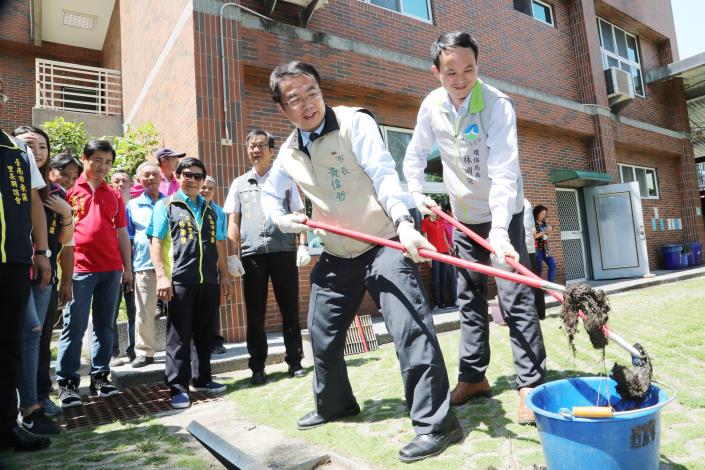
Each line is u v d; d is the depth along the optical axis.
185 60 5.79
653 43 13.62
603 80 10.93
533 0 10.35
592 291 1.67
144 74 8.16
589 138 10.72
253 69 6.03
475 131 2.43
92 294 3.51
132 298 4.39
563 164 10.19
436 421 1.97
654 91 13.22
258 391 3.37
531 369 2.30
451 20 8.42
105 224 3.50
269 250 3.61
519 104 9.13
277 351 4.45
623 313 5.27
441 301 7.00
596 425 1.37
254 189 3.76
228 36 5.73
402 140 7.64
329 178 2.23
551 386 1.69
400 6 7.82
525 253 2.48
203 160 5.38
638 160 12.27
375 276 2.19
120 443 2.44
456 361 3.76
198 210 3.44
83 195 3.48
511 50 9.44
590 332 1.69
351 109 2.26
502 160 2.33
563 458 1.44
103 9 10.86
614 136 11.20
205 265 3.38
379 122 7.33
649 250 11.98
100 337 3.58
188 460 2.11
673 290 7.39
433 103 2.60
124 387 3.83
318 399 2.45
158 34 7.12
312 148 2.23
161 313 4.96
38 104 9.16
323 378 2.42
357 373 3.63
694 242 13.12
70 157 3.56
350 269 2.31
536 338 2.34
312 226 2.25
